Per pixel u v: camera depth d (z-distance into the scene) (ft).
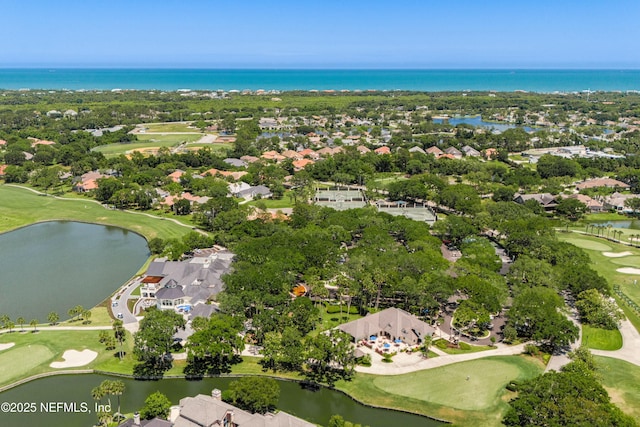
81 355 426.92
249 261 560.61
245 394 345.72
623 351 438.40
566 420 309.01
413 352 434.30
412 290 490.08
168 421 325.62
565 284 530.68
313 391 387.34
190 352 403.95
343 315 499.51
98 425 343.87
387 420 355.77
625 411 354.13
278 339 415.44
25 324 481.87
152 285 536.83
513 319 454.81
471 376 398.62
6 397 377.09
